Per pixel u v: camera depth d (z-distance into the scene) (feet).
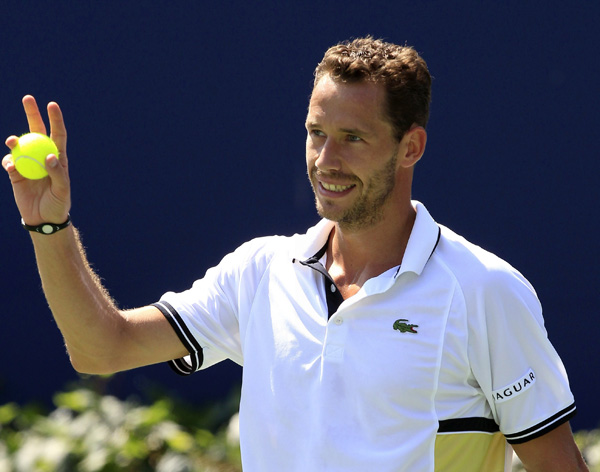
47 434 65.41
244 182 76.02
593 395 72.33
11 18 75.51
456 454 29.12
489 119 72.64
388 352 28.68
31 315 77.71
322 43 73.82
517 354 29.14
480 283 29.04
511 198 72.79
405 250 30.09
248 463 30.68
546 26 71.51
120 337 31.50
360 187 29.48
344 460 28.45
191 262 76.74
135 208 76.84
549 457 29.73
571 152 72.08
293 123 75.10
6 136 75.92
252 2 74.54
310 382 29.43
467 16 72.08
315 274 30.94
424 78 30.17
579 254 72.33
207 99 75.77
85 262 31.07
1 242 77.41
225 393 77.20
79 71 75.87
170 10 75.25
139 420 64.03
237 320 32.71
